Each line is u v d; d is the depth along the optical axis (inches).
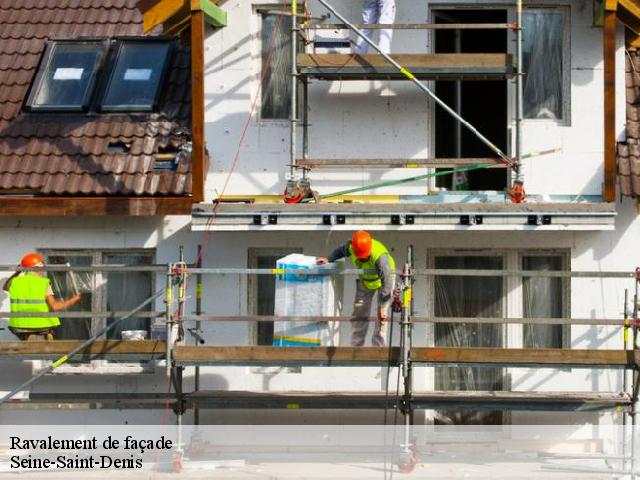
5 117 1013.2
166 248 980.6
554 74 968.3
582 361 873.5
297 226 914.1
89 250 992.9
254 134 978.7
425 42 966.4
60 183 957.8
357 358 882.1
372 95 970.7
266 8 987.3
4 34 1091.9
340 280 941.2
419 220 906.1
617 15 944.9
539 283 970.7
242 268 973.2
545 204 897.5
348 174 967.0
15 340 973.2
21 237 989.2
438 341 975.6
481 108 1087.6
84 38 1067.9
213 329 975.6
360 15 973.8
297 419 964.0
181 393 912.9
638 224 949.2
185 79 1027.9
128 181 954.7
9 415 980.6
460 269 948.6
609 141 920.3
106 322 997.2
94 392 978.7
